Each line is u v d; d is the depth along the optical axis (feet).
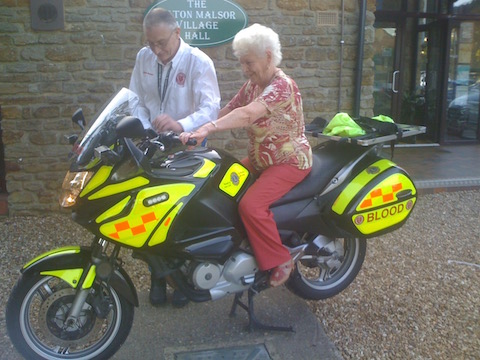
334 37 20.18
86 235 16.85
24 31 17.88
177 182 9.17
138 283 13.15
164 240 9.12
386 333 11.02
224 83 19.48
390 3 32.17
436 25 32.07
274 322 11.31
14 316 9.15
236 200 9.97
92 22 18.21
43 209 19.02
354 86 20.65
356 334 10.98
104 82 18.63
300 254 10.79
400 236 16.69
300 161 10.18
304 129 11.00
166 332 10.93
